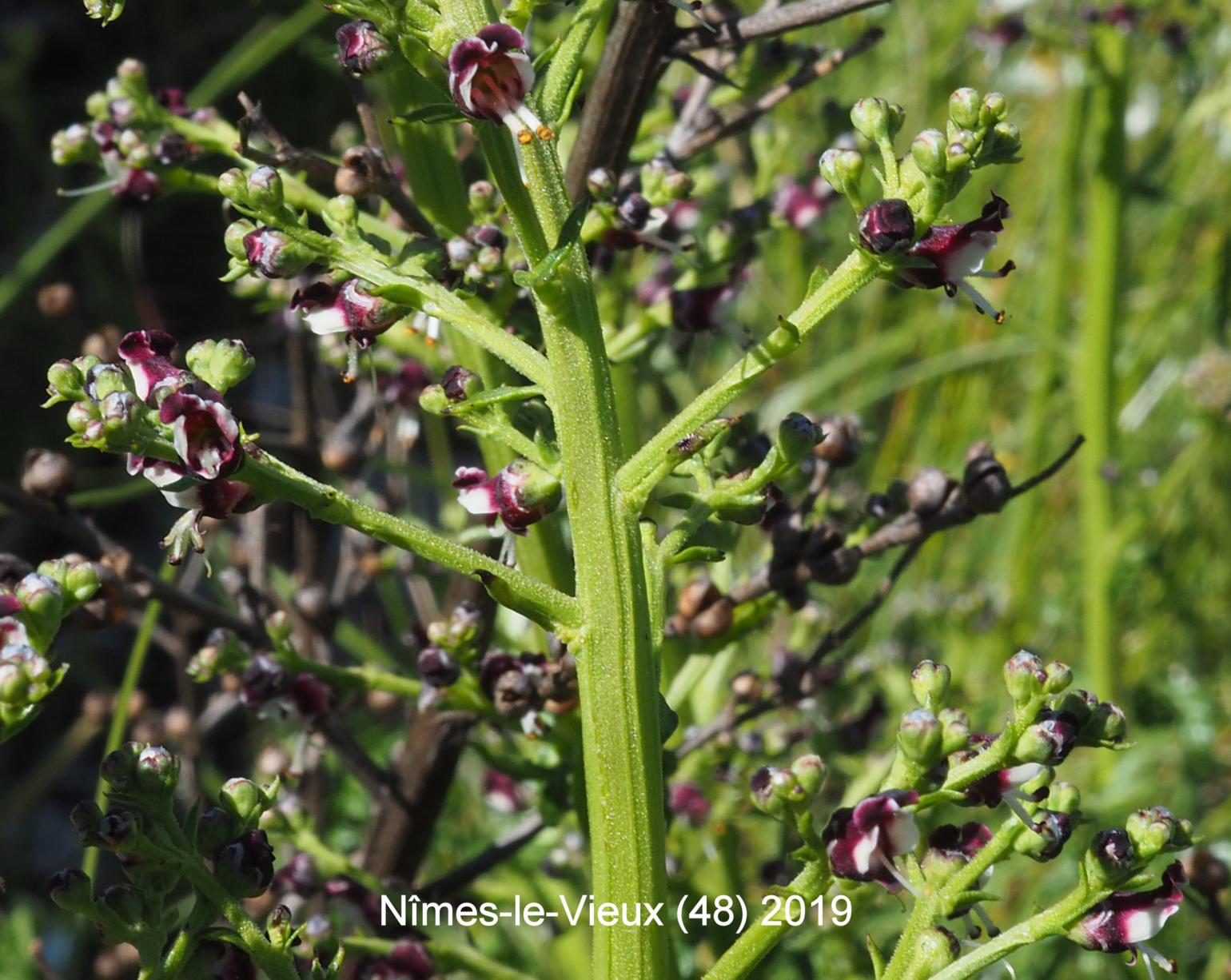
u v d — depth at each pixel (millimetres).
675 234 260
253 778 346
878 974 217
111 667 493
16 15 571
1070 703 219
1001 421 473
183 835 214
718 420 213
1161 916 213
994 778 220
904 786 215
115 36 578
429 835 275
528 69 204
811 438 214
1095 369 386
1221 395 425
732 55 270
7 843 446
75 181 550
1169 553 445
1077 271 462
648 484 212
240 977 219
